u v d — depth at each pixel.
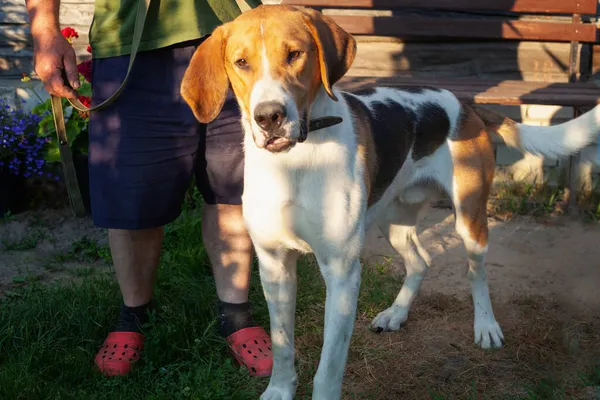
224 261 3.16
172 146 2.90
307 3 4.99
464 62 5.30
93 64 2.89
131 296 3.16
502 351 3.15
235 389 2.88
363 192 2.53
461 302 3.62
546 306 3.51
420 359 3.10
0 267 4.11
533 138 3.32
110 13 2.77
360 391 2.88
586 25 4.95
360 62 5.33
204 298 3.42
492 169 3.24
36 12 2.73
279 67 2.23
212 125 2.94
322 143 2.42
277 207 2.46
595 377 2.85
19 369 2.88
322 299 3.54
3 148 4.63
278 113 2.15
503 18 5.29
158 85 2.82
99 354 3.04
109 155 2.86
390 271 3.97
